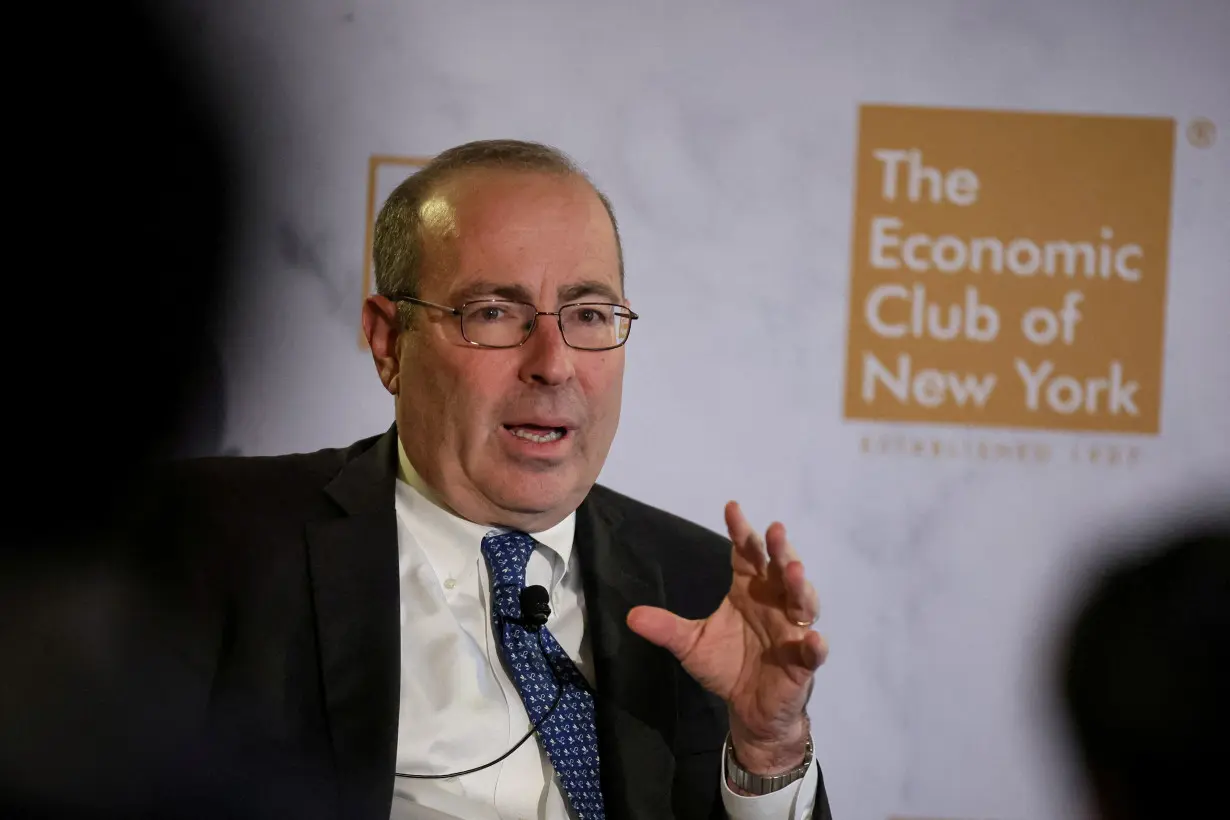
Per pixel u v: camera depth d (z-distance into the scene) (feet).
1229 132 16.65
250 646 10.15
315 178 15.71
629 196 16.29
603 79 16.25
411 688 10.78
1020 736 16.26
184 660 9.69
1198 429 16.55
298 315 15.56
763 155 16.42
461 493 11.16
